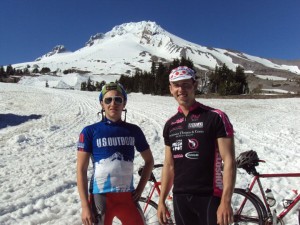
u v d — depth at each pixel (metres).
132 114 22.38
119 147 3.80
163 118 20.20
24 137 13.95
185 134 3.59
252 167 4.75
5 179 8.20
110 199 3.74
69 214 5.98
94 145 3.79
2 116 22.86
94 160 3.82
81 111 25.92
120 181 3.76
